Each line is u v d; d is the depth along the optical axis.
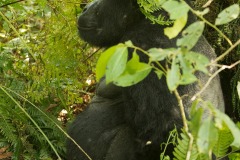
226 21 3.64
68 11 8.48
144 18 7.11
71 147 7.64
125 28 7.29
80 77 8.88
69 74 8.48
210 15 8.15
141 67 3.62
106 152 7.28
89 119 7.57
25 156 7.34
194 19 7.03
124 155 7.05
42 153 7.46
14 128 7.16
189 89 6.68
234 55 8.06
